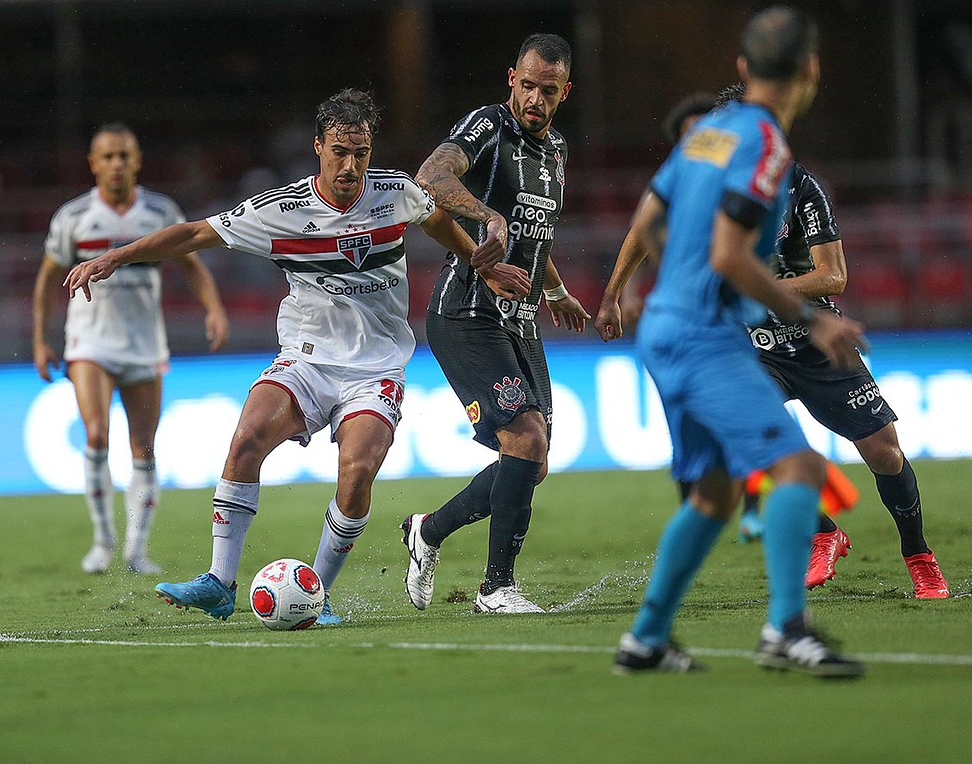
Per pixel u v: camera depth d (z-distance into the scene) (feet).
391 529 130.72
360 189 71.31
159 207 111.24
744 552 104.99
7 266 195.93
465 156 73.36
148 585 100.01
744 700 42.01
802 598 44.83
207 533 134.92
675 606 47.06
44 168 241.96
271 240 71.36
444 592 87.61
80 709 45.01
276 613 66.59
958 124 247.09
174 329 195.31
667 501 144.46
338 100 70.03
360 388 72.54
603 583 89.76
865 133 252.42
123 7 246.27
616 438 176.35
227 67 258.78
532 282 76.54
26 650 62.28
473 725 40.11
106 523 110.01
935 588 74.43
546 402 77.92
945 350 176.04
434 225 72.74
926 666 46.83
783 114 45.93
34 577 106.63
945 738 36.24
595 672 48.11
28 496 170.71
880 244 204.85
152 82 255.70
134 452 110.32
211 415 175.22
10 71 253.65
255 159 251.19
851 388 74.74
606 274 200.23
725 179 44.19
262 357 176.45
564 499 149.18
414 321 199.00
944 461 169.78
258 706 44.39
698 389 44.80
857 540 108.47
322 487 170.30
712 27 254.47
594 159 248.73
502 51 261.03
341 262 71.92
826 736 36.96
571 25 260.01
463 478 167.94
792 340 75.87
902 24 243.60
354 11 254.88
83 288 68.54
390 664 52.13
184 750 38.27
